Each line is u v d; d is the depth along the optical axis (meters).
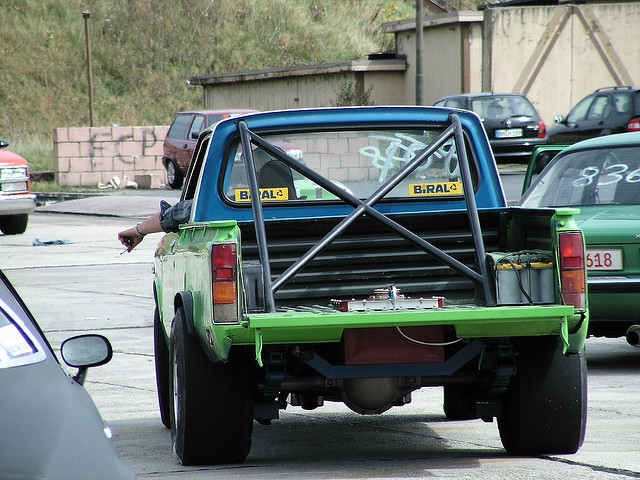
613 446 13.09
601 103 56.84
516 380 12.17
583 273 11.48
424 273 12.75
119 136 82.12
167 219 13.85
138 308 27.27
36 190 79.00
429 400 17.16
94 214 58.97
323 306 12.23
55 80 113.06
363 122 13.65
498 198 13.59
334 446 13.56
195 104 114.69
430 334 11.61
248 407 11.98
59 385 7.31
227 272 11.05
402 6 133.88
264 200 13.28
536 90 79.38
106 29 119.50
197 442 11.98
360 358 11.49
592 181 19.48
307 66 87.62
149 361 20.28
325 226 12.54
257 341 10.80
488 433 14.36
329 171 13.62
